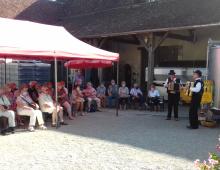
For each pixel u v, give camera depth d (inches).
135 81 797.9
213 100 420.2
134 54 800.3
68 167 239.8
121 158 263.4
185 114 510.0
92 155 271.7
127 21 653.9
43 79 705.0
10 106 376.5
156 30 544.7
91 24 732.7
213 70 422.9
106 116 489.4
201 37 685.9
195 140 331.0
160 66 728.3
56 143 313.3
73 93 492.1
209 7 573.0
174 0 674.2
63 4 953.5
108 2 808.9
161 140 329.4
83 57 421.1
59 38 443.5
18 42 376.2
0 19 425.1
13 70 665.6
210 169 151.3
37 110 383.9
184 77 652.1
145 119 464.8
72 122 434.0
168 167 241.1
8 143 311.4
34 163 248.7
